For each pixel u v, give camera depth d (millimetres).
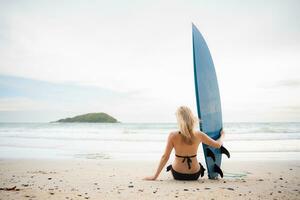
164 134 21719
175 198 2729
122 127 35875
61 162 6434
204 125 3879
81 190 3170
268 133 20688
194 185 3348
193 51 4164
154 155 8328
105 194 2947
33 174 4570
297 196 2809
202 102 3986
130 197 2801
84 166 5727
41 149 10195
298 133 20453
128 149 10406
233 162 6238
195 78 3984
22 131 28266
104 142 14047
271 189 3133
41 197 2812
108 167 5578
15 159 7078
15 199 2713
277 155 7988
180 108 3514
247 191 3014
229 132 22578
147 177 3859
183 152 3586
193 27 4516
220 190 3053
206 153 3756
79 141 14766
